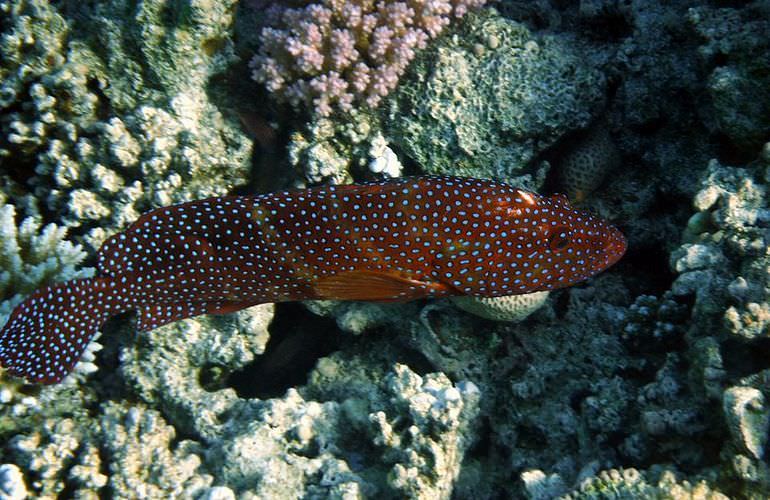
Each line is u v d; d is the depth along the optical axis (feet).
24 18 2.00
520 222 1.41
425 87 2.03
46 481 1.72
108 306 1.54
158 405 1.99
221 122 2.09
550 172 2.17
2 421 1.83
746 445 1.43
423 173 2.08
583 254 1.46
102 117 2.08
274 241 1.42
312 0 2.06
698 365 1.59
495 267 1.43
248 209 1.41
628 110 2.09
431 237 1.40
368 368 2.14
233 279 1.47
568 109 2.02
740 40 1.85
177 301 1.52
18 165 2.08
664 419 1.58
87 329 1.56
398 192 1.39
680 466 1.56
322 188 1.40
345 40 1.96
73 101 2.03
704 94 1.99
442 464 1.74
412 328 2.07
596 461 1.65
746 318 1.49
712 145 2.02
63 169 2.00
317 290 1.46
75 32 2.09
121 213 2.00
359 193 1.39
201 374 2.06
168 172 2.03
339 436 1.91
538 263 1.44
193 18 1.99
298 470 1.81
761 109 1.81
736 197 1.67
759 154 1.77
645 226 2.10
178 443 1.90
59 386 1.91
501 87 2.01
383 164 2.03
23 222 1.97
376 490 1.76
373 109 2.05
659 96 2.06
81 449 1.77
